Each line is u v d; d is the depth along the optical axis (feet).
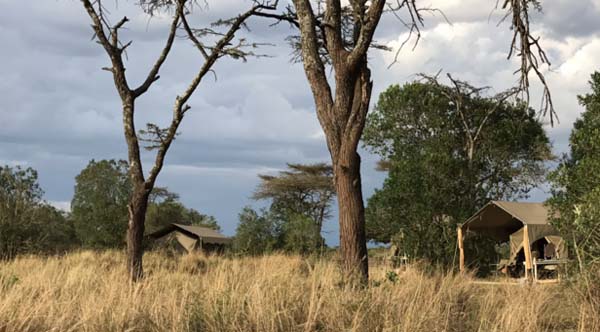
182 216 195.72
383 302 26.63
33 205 95.25
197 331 25.18
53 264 50.34
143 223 51.29
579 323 23.65
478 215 88.38
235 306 26.40
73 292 31.30
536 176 101.96
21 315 24.23
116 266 61.77
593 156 50.06
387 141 113.09
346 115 36.19
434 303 27.07
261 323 24.77
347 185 35.32
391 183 92.48
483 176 101.04
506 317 24.43
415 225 90.22
